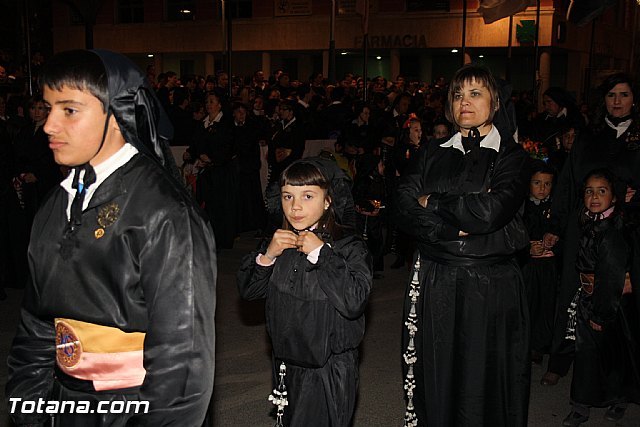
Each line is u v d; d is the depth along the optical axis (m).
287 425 3.48
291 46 29.50
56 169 7.84
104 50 2.15
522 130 12.09
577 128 7.06
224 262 9.41
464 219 3.66
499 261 3.83
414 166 4.04
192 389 2.03
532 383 5.57
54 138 2.06
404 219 3.89
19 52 17.67
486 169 3.82
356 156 8.42
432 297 3.87
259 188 11.26
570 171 5.29
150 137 2.24
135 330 2.12
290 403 3.44
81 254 2.09
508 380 3.85
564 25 26.81
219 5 30.48
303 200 3.33
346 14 28.53
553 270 5.79
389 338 6.51
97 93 2.06
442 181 3.91
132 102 2.13
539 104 26.89
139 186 2.10
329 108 13.90
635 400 4.89
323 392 3.38
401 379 5.53
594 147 5.17
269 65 30.78
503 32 26.56
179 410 2.01
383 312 7.33
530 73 29.17
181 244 2.06
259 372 5.61
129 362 2.15
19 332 2.34
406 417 4.05
